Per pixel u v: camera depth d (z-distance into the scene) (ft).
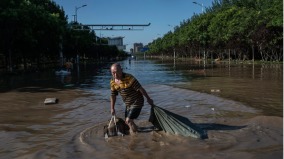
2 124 35.14
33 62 196.85
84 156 23.94
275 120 31.60
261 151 23.40
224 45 215.10
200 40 243.81
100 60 382.42
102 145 26.13
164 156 23.15
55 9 209.87
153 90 60.03
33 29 137.49
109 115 38.14
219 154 23.06
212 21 228.02
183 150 24.17
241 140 25.96
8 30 122.52
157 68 153.48
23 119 37.52
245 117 34.37
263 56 177.06
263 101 43.93
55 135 30.12
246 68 122.01
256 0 201.26
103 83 79.56
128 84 27.99
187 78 86.38
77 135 29.63
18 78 106.11
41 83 84.07
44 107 45.14
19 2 131.95
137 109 28.48
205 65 164.25
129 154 23.82
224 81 73.36
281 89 55.72
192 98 48.39
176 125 27.99
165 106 42.45
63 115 39.06
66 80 92.17
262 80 72.74
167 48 421.18
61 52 185.88
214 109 39.29
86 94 57.62
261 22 156.66
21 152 25.67
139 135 28.14
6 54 137.80
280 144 24.80
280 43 157.58
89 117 37.40
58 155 24.40
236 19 183.11
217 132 28.35
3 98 55.67
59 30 157.17
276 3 156.66
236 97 47.93
